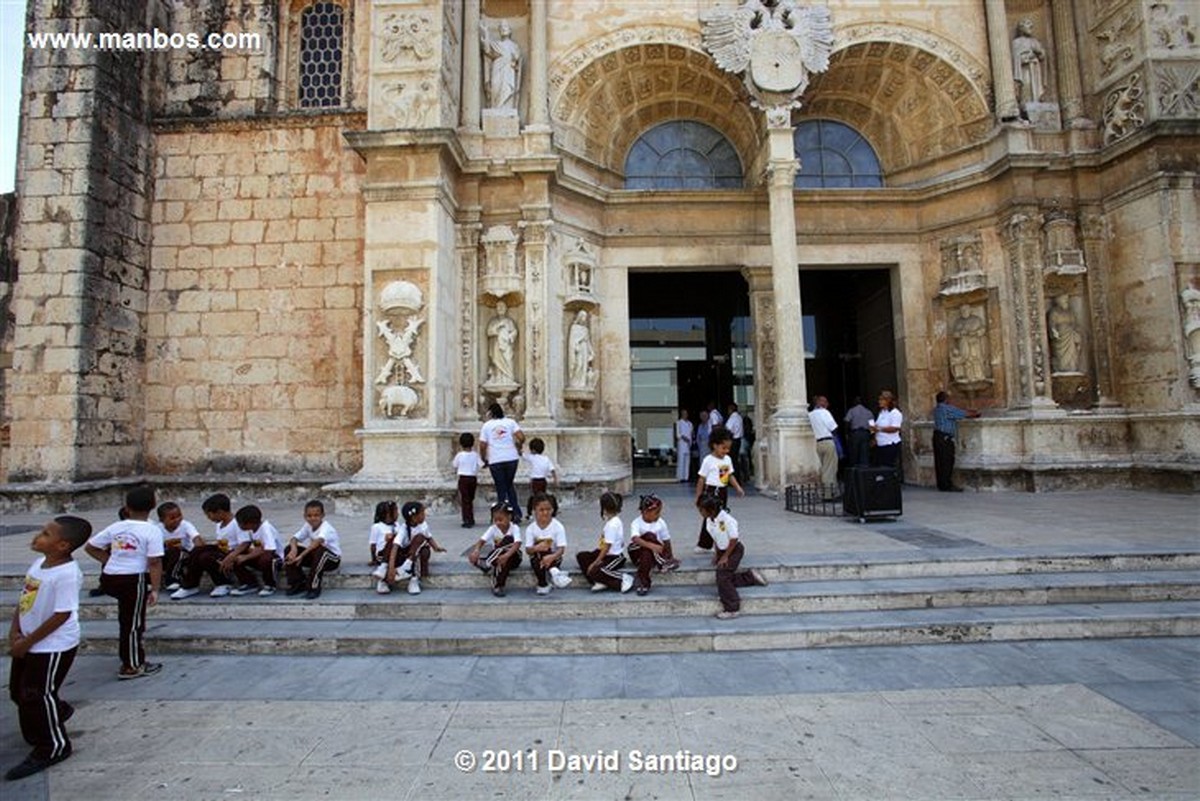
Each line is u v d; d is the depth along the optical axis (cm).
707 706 431
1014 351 1275
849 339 1609
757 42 1242
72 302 1145
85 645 559
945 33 1349
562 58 1309
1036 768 346
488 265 1205
